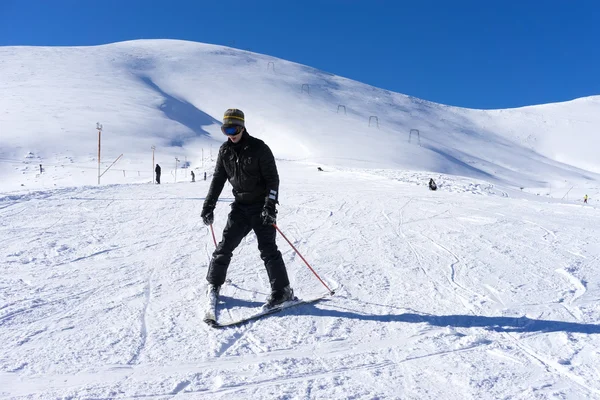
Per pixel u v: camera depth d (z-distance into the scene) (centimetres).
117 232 672
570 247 589
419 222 796
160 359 267
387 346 288
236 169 356
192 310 351
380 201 1104
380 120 12838
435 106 17425
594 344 291
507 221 801
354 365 262
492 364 262
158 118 8756
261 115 11119
